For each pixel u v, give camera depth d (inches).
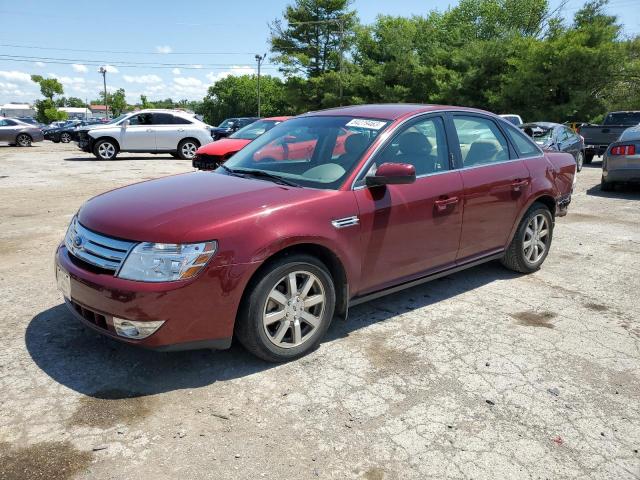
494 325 158.7
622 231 288.0
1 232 261.3
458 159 170.7
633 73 1197.7
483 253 184.1
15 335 143.8
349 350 140.4
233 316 120.2
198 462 96.5
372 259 145.2
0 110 4306.1
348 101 1860.2
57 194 384.5
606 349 144.6
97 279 116.2
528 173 194.2
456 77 1496.1
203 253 114.7
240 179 149.3
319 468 95.8
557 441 104.9
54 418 108.0
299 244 130.2
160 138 711.1
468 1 2062.0
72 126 1424.7
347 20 1998.0
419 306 172.9
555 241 265.0
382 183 139.8
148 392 118.3
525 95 1274.6
